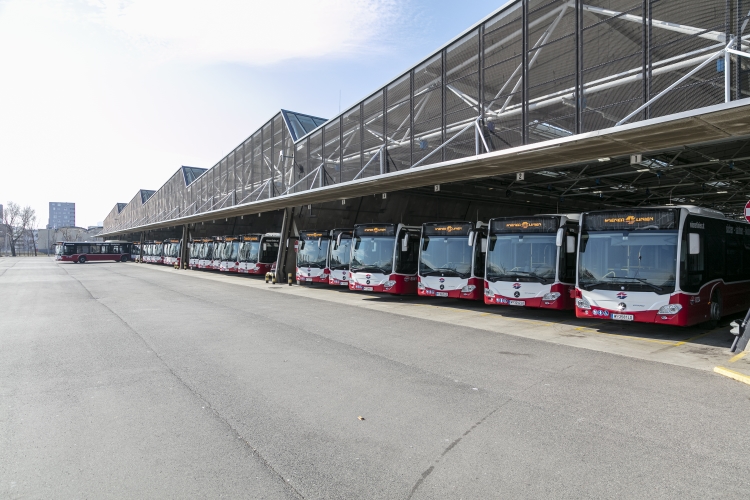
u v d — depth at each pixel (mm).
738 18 8258
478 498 3666
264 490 3791
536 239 13016
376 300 18562
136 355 8617
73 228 139000
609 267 10656
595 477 4020
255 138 28422
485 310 15562
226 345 9539
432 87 14750
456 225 15711
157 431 5039
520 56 11992
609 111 10117
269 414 5570
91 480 3945
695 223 10578
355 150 18422
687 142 10094
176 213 47062
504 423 5297
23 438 4840
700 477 4020
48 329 11367
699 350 9258
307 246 23953
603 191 21812
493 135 12641
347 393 6387
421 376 7266
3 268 45625
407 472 4113
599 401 6082
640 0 9656
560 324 12578
